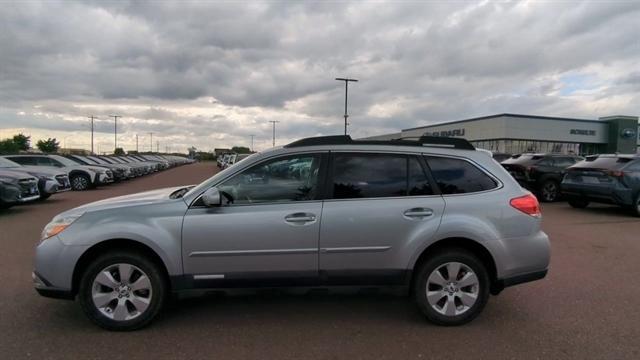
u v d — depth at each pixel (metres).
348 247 4.15
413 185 4.30
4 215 11.53
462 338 3.98
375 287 4.23
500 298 5.05
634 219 10.96
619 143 51.53
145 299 4.09
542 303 4.89
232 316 4.47
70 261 3.99
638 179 11.20
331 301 4.91
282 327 4.20
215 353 3.67
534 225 4.35
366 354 3.67
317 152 4.32
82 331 4.09
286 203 4.17
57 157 20.52
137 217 4.08
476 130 54.09
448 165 4.40
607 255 7.10
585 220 10.80
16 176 12.26
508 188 4.39
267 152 4.34
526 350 3.75
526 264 4.32
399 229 4.16
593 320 4.41
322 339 3.95
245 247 4.09
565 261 6.71
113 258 4.02
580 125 51.19
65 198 16.28
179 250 4.05
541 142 50.38
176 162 69.19
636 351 3.73
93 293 4.03
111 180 21.91
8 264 6.40
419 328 4.20
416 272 4.25
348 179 4.26
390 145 4.41
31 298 4.95
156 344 3.83
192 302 4.87
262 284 4.16
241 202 4.18
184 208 4.12
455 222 4.17
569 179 12.70
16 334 4.02
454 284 4.24
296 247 4.12
